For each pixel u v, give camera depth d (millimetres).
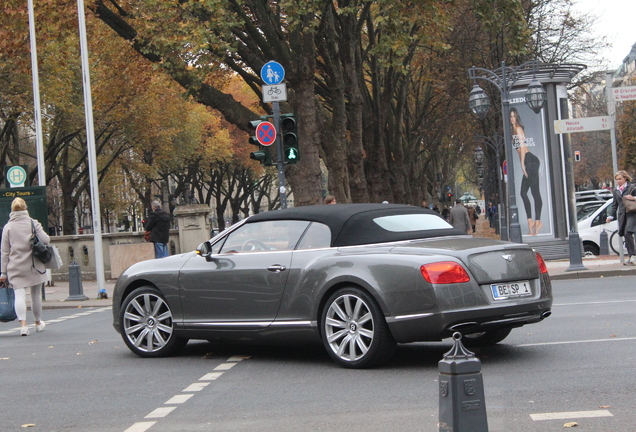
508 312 12742
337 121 44344
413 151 74625
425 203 78188
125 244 44562
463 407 6555
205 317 15258
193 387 12680
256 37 38188
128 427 10141
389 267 12836
